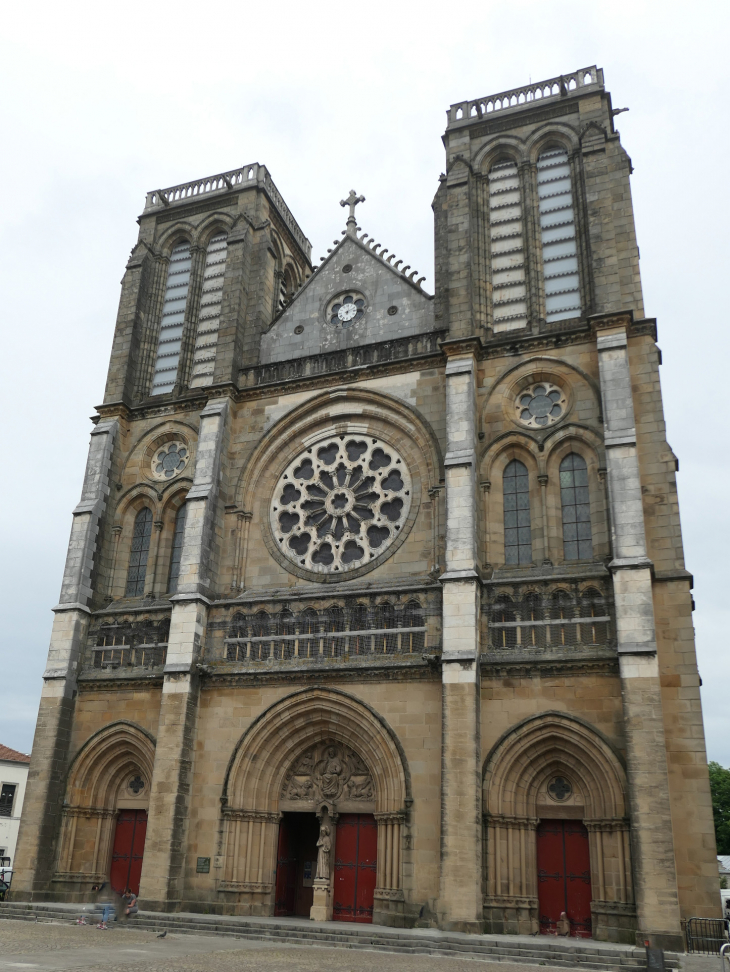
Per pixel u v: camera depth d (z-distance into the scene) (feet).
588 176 131.44
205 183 167.02
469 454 116.06
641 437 113.60
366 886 107.96
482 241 137.59
